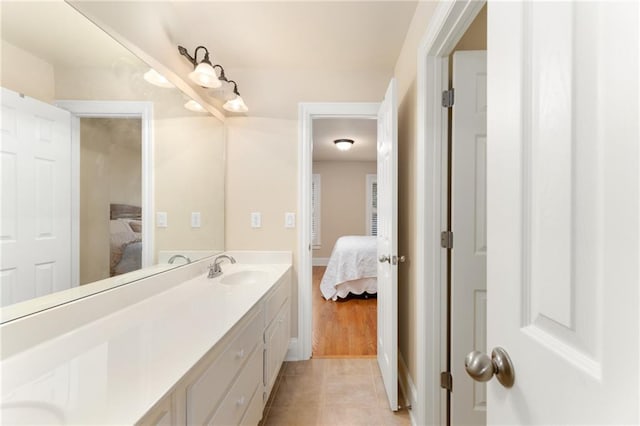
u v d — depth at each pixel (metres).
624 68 0.31
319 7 1.57
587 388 0.34
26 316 0.84
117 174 1.25
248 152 2.25
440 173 1.39
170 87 1.63
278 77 2.23
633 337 0.30
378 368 2.12
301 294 2.24
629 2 0.30
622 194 0.31
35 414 0.56
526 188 0.46
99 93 1.15
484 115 1.34
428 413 1.40
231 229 2.26
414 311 1.63
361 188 6.39
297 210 2.25
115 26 1.22
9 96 0.83
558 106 0.40
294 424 1.55
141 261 1.39
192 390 0.77
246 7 1.58
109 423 0.54
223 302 1.28
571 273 0.37
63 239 1.00
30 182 0.89
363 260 3.87
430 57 1.38
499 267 0.53
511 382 0.49
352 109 2.21
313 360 2.24
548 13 0.42
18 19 0.86
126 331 0.96
